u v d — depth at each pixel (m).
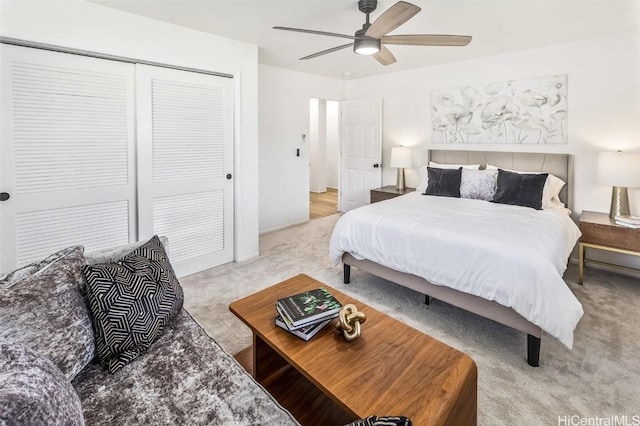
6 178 2.23
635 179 2.87
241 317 1.66
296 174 5.23
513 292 1.93
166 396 1.12
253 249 3.76
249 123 3.54
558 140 3.58
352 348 1.41
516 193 3.26
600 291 2.90
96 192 2.62
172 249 3.13
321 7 2.53
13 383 0.76
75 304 1.25
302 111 5.14
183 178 3.12
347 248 2.88
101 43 2.51
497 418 1.57
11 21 2.13
